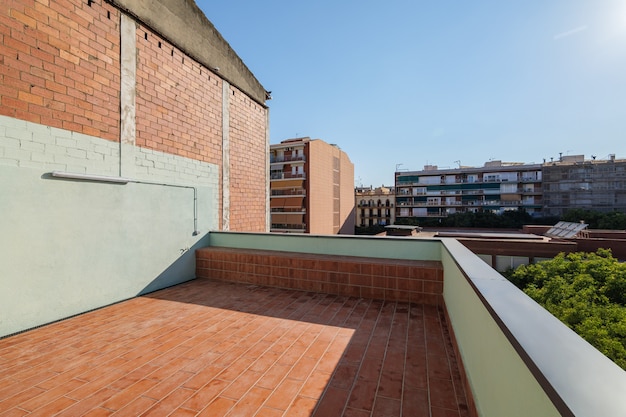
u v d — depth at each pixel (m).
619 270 8.15
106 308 4.20
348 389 2.29
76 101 4.09
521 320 1.14
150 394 2.27
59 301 3.73
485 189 51.38
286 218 38.56
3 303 3.25
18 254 3.37
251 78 8.26
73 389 2.34
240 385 2.37
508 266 17.28
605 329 5.34
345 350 2.93
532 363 0.82
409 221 52.41
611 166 45.78
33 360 2.79
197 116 6.30
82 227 4.00
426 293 4.29
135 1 5.00
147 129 5.15
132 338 3.25
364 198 58.59
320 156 40.34
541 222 45.94
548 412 0.77
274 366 2.65
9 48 3.43
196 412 2.05
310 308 4.17
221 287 5.27
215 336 3.29
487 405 1.53
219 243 6.32
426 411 2.02
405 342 3.08
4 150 3.37
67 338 3.26
